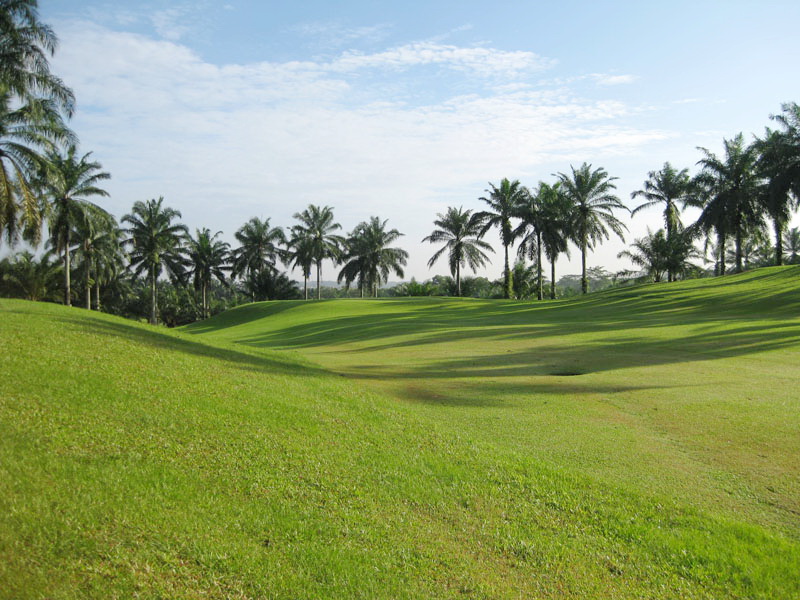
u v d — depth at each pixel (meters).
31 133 26.08
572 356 16.59
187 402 7.11
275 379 9.88
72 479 4.64
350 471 6.00
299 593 3.87
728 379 12.22
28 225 25.77
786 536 5.24
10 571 3.52
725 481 6.53
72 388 6.56
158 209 59.69
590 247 55.28
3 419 5.34
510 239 57.09
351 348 22.11
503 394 11.30
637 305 34.72
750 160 46.31
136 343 9.74
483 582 4.28
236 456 5.84
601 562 4.73
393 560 4.43
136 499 4.58
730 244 60.69
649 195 57.84
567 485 6.20
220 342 14.85
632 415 9.50
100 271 55.19
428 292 77.50
